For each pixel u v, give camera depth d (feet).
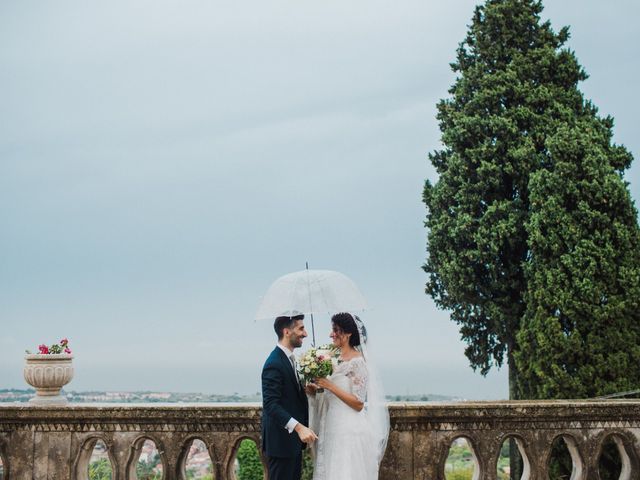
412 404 22.11
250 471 65.92
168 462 22.15
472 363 64.23
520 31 68.39
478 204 63.72
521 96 65.10
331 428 20.25
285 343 20.22
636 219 56.34
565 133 59.00
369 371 20.71
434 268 66.33
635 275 53.88
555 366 53.31
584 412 22.15
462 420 22.12
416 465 22.07
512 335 61.82
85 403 23.29
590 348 53.06
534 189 58.59
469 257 61.87
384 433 20.65
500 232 60.70
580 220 55.98
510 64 66.39
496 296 62.54
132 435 22.40
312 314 19.85
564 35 68.80
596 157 57.47
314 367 19.45
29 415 22.61
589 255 54.60
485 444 22.16
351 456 19.90
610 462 44.98
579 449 22.17
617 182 55.77
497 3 69.26
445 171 67.00
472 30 69.92
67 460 22.61
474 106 66.28
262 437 20.01
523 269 59.77
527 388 57.88
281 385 19.62
